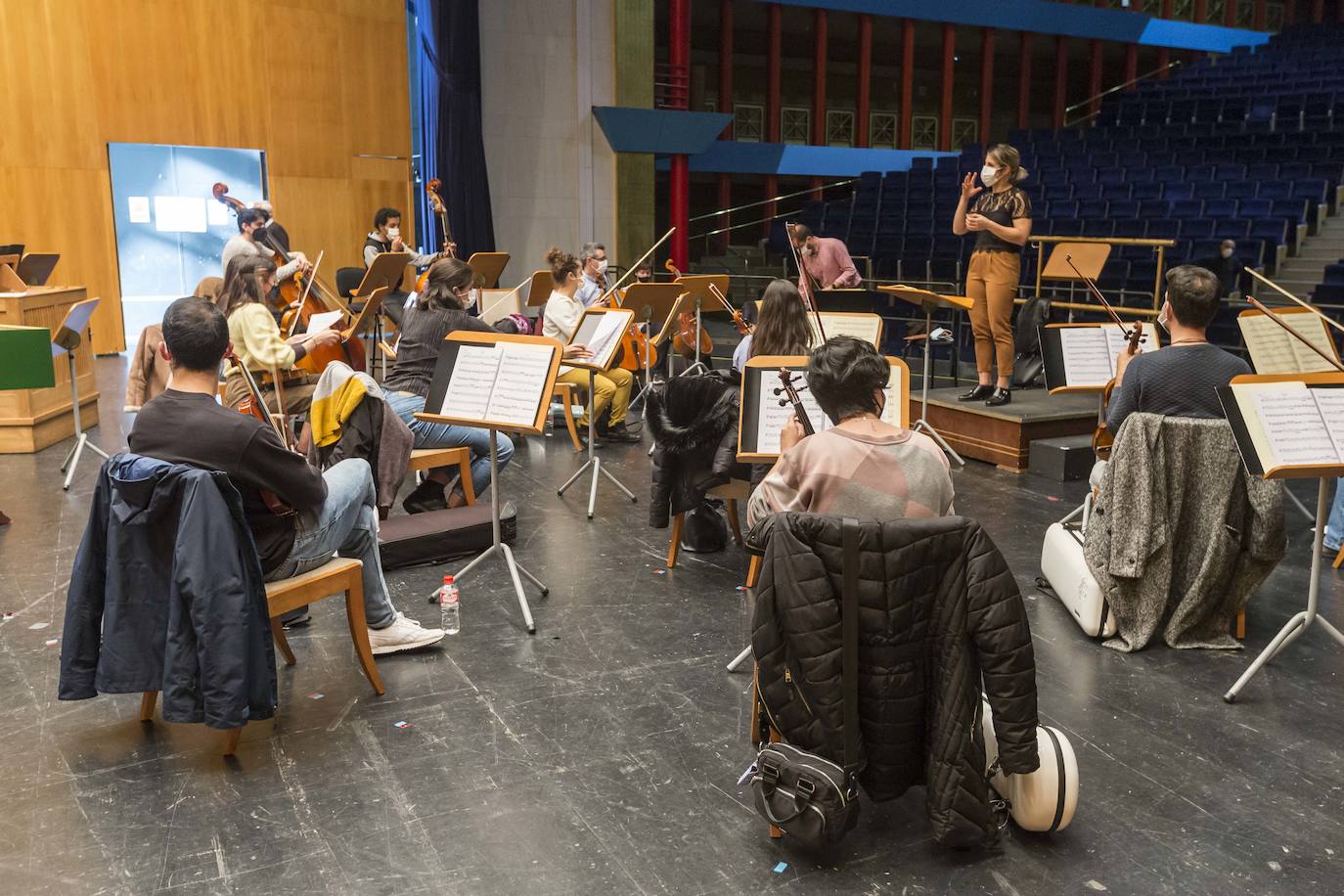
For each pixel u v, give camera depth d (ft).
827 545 7.57
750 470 14.11
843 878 7.91
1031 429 20.62
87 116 34.78
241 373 16.14
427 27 40.45
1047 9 59.67
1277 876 7.94
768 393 11.84
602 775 9.41
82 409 23.26
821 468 8.00
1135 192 43.45
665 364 28.32
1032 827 8.27
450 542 15.16
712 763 9.62
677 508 14.32
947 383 29.58
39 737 10.07
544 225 44.21
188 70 36.37
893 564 7.48
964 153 55.26
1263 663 10.92
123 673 9.45
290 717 10.50
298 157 38.91
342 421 14.01
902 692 7.77
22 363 15.03
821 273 27.45
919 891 7.76
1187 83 61.05
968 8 57.72
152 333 19.42
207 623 9.06
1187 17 65.26
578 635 12.57
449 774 9.43
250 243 24.61
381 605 11.71
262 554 9.80
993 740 8.40
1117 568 11.85
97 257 35.37
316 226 39.63
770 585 7.73
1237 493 11.77
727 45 54.85
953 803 7.68
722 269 47.78
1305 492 19.03
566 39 43.32
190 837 8.43
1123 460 11.84
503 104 42.70
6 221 33.94
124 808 8.86
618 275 43.11
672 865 8.08
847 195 53.31
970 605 7.55
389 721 10.42
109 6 34.73
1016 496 18.81
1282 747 9.91
